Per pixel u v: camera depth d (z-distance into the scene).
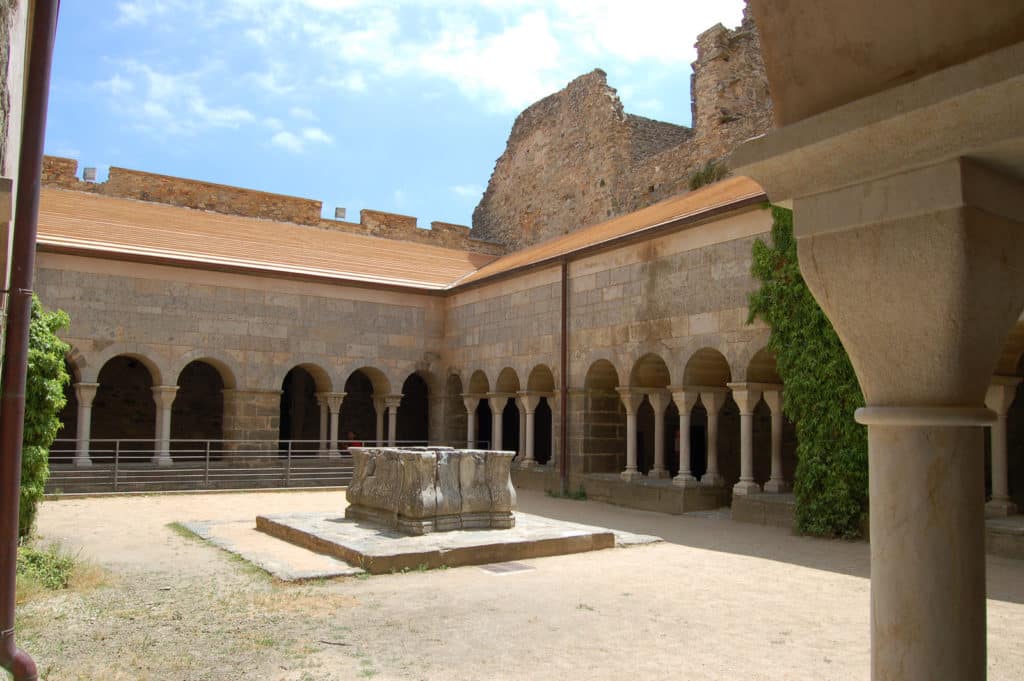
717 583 7.67
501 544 8.76
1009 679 4.82
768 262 12.04
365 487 10.62
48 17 4.77
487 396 19.69
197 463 18.12
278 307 19.20
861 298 2.65
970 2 2.39
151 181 23.55
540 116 27.77
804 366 11.27
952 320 2.44
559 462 16.81
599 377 16.52
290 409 25.02
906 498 2.56
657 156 21.97
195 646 5.43
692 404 14.04
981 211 2.45
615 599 6.95
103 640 5.53
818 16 2.74
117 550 9.24
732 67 20.50
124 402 22.00
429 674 4.91
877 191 2.59
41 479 8.60
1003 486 10.37
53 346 8.76
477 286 20.16
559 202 26.23
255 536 10.30
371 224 26.72
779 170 2.82
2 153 3.35
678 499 13.63
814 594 7.21
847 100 2.73
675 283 14.13
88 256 16.89
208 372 23.45
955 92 2.25
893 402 2.62
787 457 18.56
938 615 2.48
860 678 4.88
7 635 4.38
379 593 7.11
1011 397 10.54
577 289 16.70
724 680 4.83
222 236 20.77
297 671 4.93
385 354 20.67
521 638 5.70
